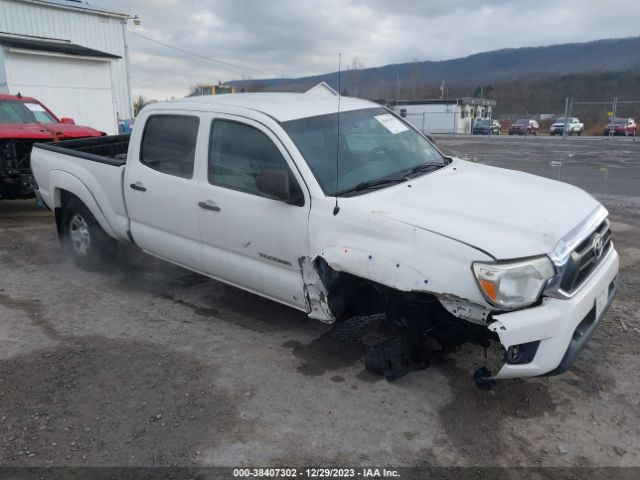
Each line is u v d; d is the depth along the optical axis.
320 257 3.66
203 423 3.31
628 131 39.62
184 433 3.22
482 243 3.05
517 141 34.28
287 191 3.67
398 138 4.64
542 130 51.62
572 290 3.14
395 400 3.56
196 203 4.45
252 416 3.38
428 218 3.31
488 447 3.12
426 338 3.87
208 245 4.53
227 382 3.76
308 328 4.62
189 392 3.63
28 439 3.16
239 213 4.12
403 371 3.71
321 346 4.29
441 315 3.57
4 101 9.85
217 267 4.50
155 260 6.41
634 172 15.88
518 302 2.99
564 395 3.62
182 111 4.65
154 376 3.82
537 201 3.63
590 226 3.46
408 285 3.21
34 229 8.05
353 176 3.95
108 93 20.72
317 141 4.05
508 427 3.30
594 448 3.12
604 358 4.07
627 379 3.80
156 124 4.88
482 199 3.61
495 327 2.95
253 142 4.11
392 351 3.68
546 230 3.17
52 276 5.93
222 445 3.12
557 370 3.12
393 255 3.27
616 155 22.14
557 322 3.01
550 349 3.03
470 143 31.80
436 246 3.14
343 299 3.84
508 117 56.47
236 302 5.18
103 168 5.37
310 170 3.79
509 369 3.09
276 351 4.21
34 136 8.45
